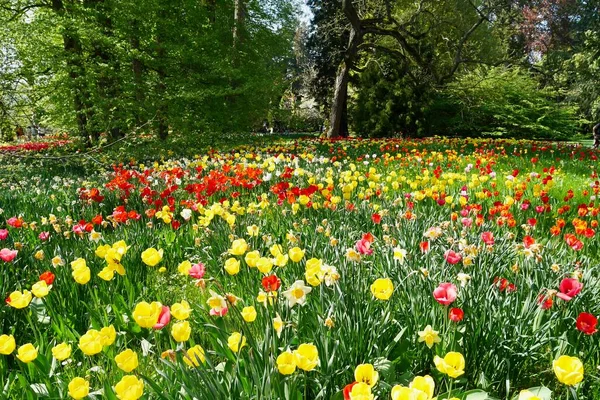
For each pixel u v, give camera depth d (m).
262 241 4.44
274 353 2.20
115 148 13.33
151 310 2.22
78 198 7.03
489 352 2.47
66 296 3.28
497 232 4.77
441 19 25.55
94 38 13.99
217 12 19.75
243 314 2.43
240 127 17.81
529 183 8.20
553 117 34.56
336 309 2.62
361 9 25.30
